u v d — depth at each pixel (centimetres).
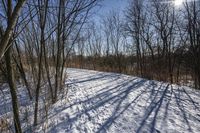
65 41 922
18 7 176
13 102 379
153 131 565
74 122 611
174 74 1977
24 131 502
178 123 633
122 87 1221
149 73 2028
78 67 2972
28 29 674
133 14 2470
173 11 2019
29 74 908
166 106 819
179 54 1992
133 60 2730
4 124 485
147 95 1011
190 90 1210
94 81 1434
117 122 627
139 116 689
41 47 537
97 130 564
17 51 834
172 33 2025
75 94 977
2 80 749
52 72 968
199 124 631
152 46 2336
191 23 1862
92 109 750
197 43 1816
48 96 749
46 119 562
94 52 3331
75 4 607
